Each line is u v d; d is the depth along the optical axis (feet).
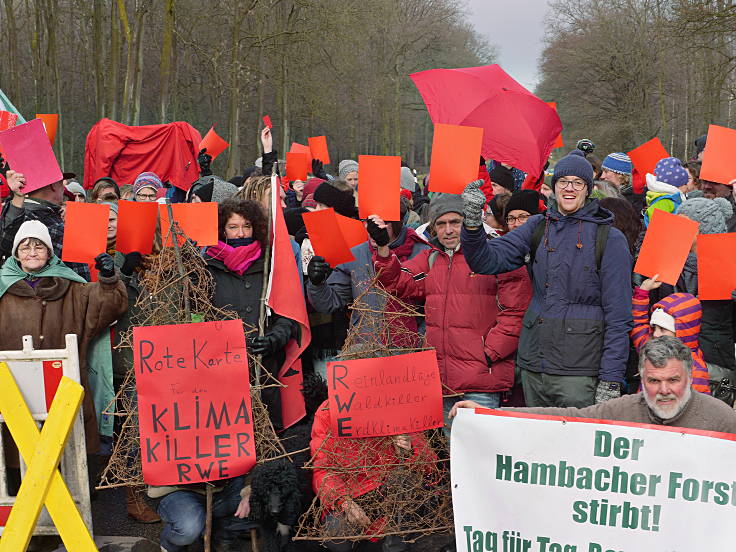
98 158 34.22
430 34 140.46
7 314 15.20
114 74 76.74
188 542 13.16
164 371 12.64
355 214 18.34
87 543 12.41
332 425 12.75
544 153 19.62
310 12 95.66
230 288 14.56
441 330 15.43
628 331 13.58
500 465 11.72
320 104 101.14
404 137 161.38
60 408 12.53
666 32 72.64
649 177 20.34
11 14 87.10
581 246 13.70
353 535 12.69
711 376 14.90
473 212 13.65
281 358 15.05
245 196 18.37
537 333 13.98
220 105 114.01
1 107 28.09
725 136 16.03
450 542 13.37
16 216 16.89
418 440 13.04
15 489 14.73
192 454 12.69
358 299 13.91
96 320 15.33
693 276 15.44
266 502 12.16
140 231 14.38
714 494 11.02
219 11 94.27
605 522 11.42
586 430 11.41
